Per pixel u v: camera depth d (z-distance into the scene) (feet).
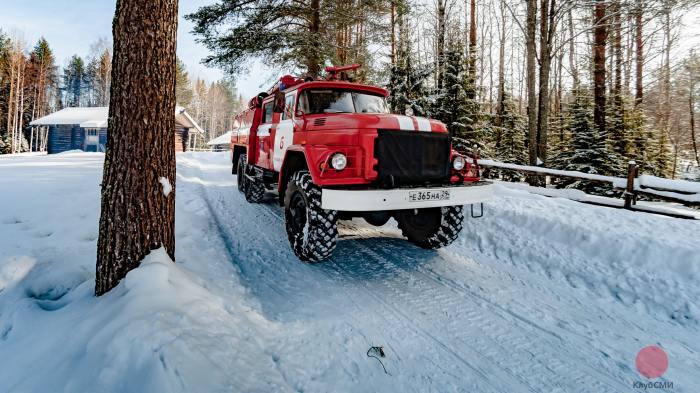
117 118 9.82
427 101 42.45
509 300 11.95
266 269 13.73
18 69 126.93
